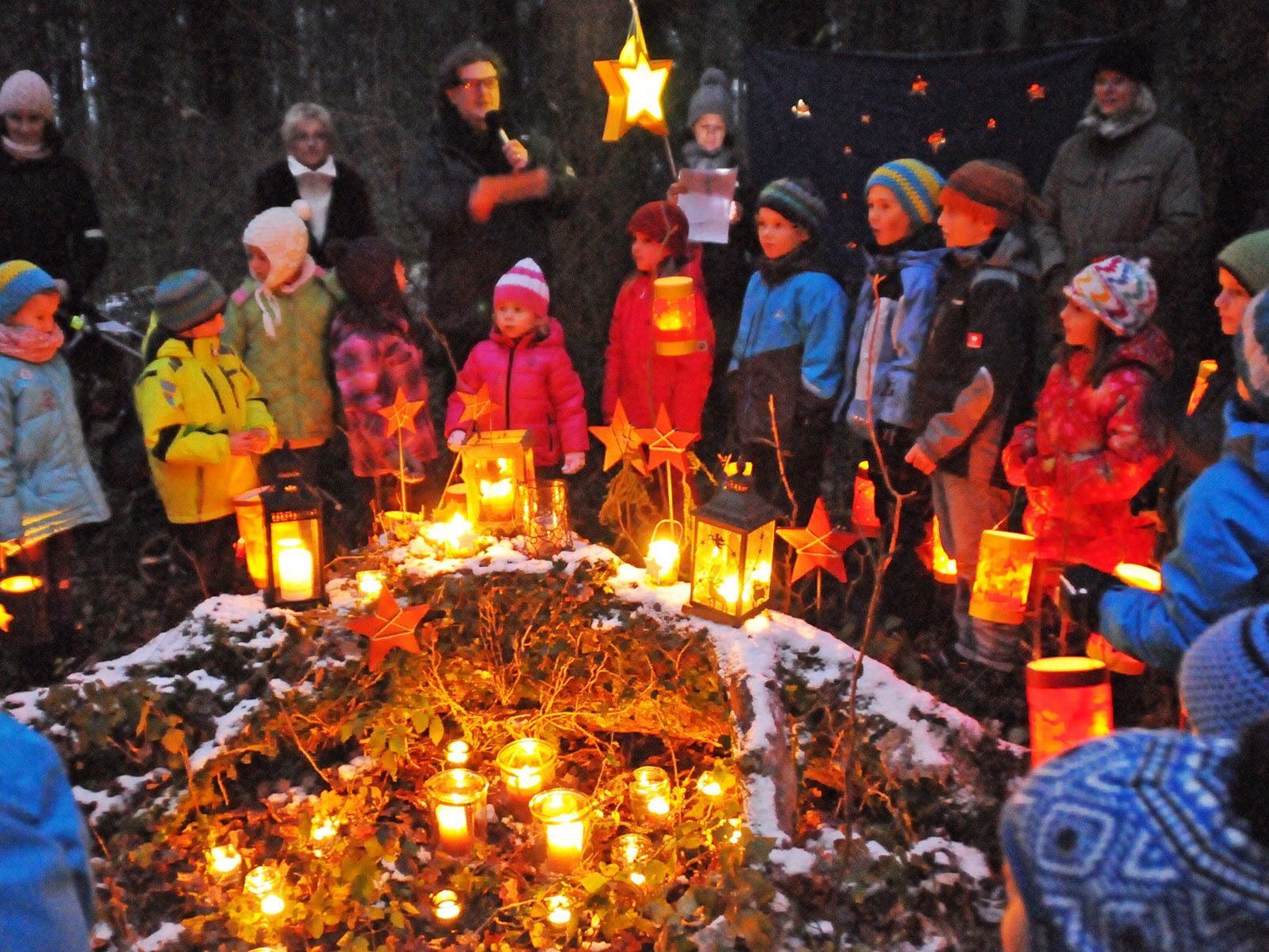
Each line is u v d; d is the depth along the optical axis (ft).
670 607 11.30
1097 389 11.48
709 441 18.89
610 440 12.25
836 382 15.19
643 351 16.33
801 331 15.25
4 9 23.00
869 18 20.77
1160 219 15.52
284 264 15.35
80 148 23.84
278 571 11.32
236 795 11.48
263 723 11.04
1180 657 8.02
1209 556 7.68
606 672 11.73
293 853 11.03
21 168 16.96
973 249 12.93
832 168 18.98
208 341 14.25
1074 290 11.41
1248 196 15.53
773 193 15.23
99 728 10.45
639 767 12.47
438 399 20.51
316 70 23.91
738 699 10.25
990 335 12.59
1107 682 8.50
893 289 14.02
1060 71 18.02
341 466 17.97
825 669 10.73
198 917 10.03
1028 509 12.62
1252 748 3.74
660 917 9.45
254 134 24.22
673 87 21.38
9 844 4.14
